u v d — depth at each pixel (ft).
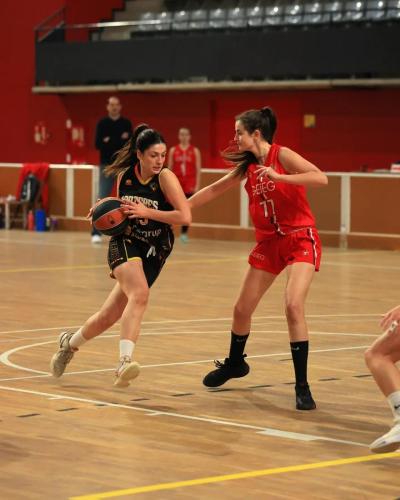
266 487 26.02
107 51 126.52
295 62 113.80
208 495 25.29
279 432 31.99
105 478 26.76
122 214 36.06
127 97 132.36
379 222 96.84
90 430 32.01
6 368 41.98
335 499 25.07
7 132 142.00
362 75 111.65
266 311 58.59
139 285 35.88
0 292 65.72
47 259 86.07
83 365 42.57
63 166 116.67
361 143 117.08
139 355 44.88
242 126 36.17
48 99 138.31
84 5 136.87
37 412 34.40
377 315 57.16
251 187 36.63
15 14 139.74
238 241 104.27
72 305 60.18
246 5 127.13
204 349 46.39
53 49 130.93
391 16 116.16
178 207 36.06
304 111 120.67
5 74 141.38
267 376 40.70
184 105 128.26
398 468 27.91
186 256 89.10
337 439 31.19
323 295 65.41
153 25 131.34
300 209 36.37
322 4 121.19
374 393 37.76
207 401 36.37
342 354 45.44
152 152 35.96
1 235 110.83
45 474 27.14
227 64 118.11
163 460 28.58
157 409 35.04
